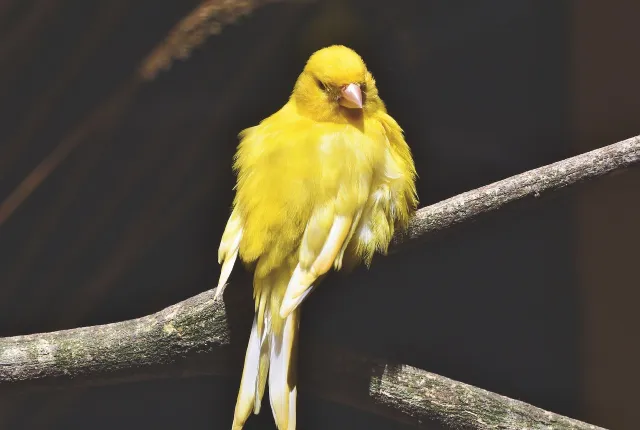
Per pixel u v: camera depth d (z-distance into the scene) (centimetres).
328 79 282
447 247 306
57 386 280
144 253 305
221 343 280
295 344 278
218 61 301
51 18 301
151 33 301
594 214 304
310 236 279
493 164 304
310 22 301
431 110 304
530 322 305
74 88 303
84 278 305
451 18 302
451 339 306
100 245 305
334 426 307
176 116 303
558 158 304
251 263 280
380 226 280
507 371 305
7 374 280
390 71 303
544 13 303
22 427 306
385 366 279
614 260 304
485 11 303
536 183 280
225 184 304
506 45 303
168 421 308
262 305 279
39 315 304
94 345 280
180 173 304
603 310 304
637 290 304
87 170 304
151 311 305
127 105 303
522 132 304
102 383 280
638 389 303
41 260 304
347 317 306
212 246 305
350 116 282
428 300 306
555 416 279
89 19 301
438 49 303
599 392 304
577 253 305
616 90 303
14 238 304
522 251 306
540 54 303
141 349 280
